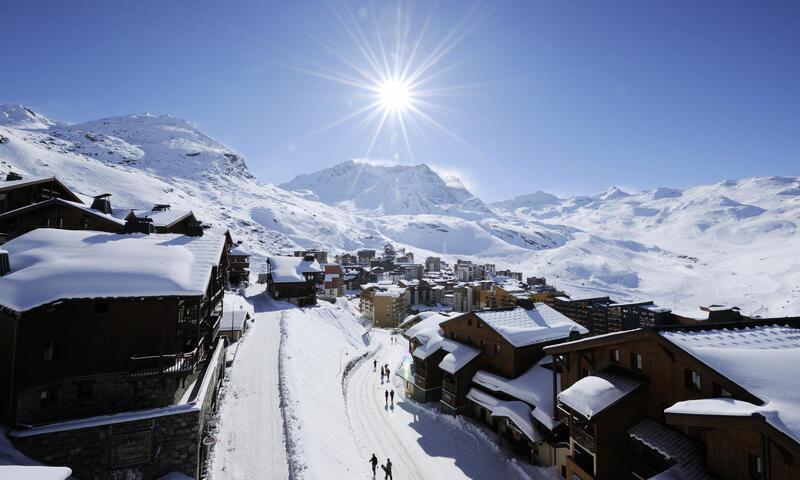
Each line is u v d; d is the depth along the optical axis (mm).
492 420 35656
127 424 19875
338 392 39531
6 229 40875
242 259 87938
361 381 47188
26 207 41125
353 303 114500
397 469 27578
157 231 47906
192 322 24094
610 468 22359
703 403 15500
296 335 49406
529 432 29438
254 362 38312
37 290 19297
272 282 74062
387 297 94312
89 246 23875
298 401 30109
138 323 21906
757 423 13234
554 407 28516
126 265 22172
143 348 21953
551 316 41594
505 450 31688
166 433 20641
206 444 21906
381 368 52156
